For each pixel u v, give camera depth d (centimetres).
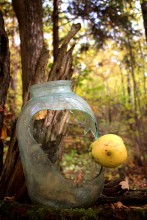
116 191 140
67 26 548
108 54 789
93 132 130
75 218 112
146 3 439
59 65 155
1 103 168
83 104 121
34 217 113
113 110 723
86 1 426
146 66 586
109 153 108
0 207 118
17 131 120
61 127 149
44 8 479
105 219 112
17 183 149
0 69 169
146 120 602
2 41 171
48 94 120
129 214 113
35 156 114
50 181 113
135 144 591
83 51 534
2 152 171
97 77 1016
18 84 790
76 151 597
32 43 364
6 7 452
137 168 554
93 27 462
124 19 446
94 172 134
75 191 114
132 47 524
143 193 137
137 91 591
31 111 118
